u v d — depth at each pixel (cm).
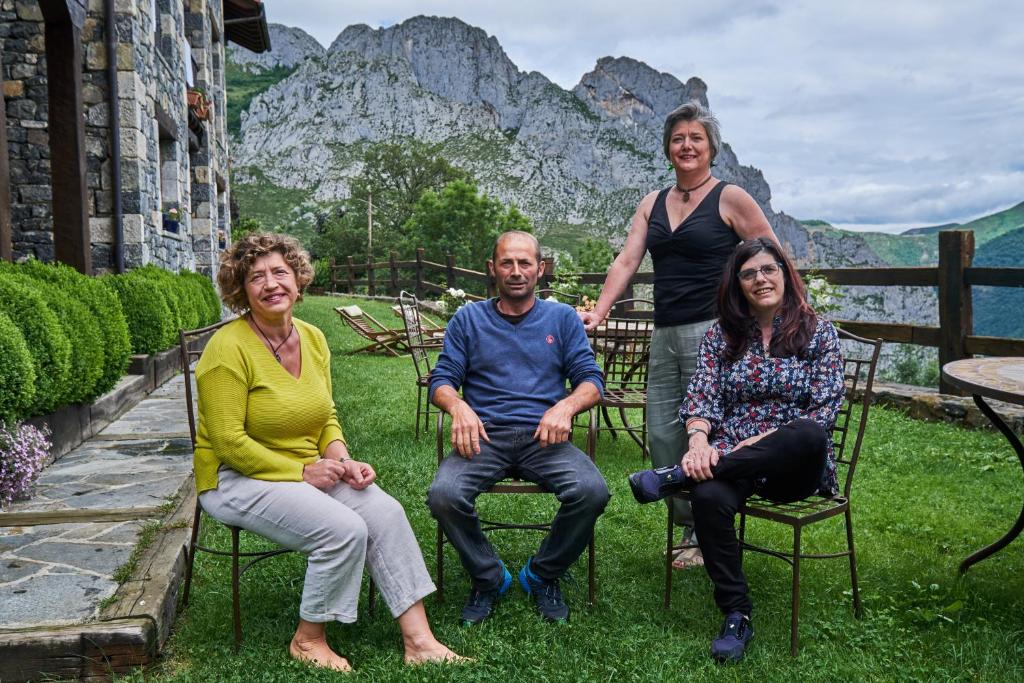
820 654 237
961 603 262
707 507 247
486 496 411
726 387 278
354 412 621
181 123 1180
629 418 610
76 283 554
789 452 245
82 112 715
